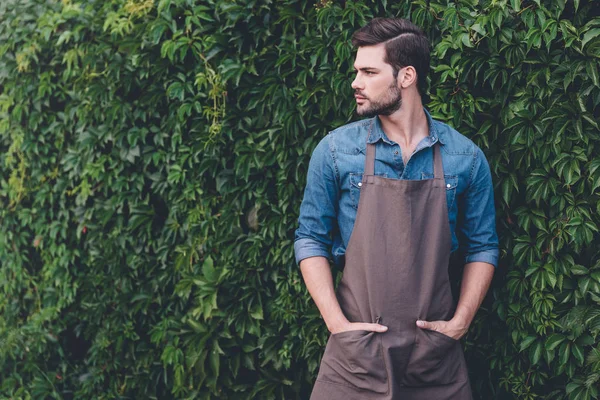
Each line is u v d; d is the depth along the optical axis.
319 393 2.01
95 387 3.12
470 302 1.99
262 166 2.52
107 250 2.99
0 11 3.31
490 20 2.08
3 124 3.35
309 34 2.41
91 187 3.08
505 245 2.20
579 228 2.02
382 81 1.93
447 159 1.97
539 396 2.18
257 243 2.56
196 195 2.75
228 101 2.63
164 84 2.76
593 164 2.00
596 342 2.07
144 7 2.77
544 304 2.10
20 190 3.34
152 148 2.86
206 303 2.61
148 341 2.98
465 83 2.21
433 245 1.91
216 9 2.58
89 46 3.00
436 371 1.92
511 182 2.15
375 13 2.31
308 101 2.44
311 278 2.03
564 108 2.03
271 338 2.57
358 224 1.96
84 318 3.13
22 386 3.30
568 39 1.99
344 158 1.99
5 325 3.43
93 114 3.00
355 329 1.92
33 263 3.43
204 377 2.63
